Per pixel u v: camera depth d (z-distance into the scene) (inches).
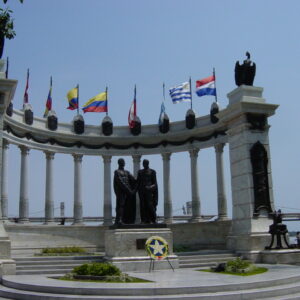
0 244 1072.2
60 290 770.8
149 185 1221.1
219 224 1627.7
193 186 1897.1
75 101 1968.5
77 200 1899.6
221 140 1823.3
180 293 741.9
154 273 1020.5
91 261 1151.0
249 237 1274.6
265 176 1358.3
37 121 1849.2
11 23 794.2
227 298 719.7
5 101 1189.1
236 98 1430.9
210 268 1099.3
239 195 1379.2
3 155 1670.8
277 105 1396.4
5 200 1662.2
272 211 1346.0
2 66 1212.5
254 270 1008.2
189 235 1727.4
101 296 733.9
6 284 900.0
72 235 1760.6
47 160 1886.1
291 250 1221.7
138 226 1162.0
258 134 1385.3
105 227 1819.6
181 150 1957.4
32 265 1099.9
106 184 1953.7
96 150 1973.4
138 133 2001.7
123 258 1103.6
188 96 1915.6
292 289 801.6
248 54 1460.4
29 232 1672.0
